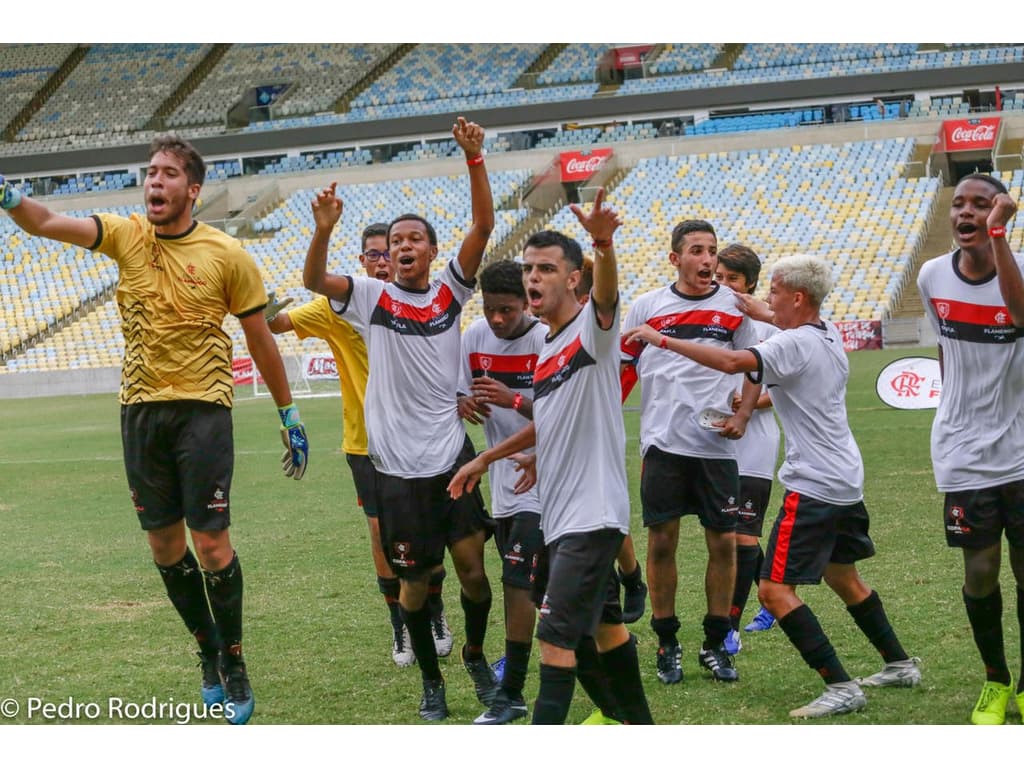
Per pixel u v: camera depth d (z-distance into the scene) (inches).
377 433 195.9
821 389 189.9
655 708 189.8
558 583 159.9
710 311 224.4
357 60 1738.4
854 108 1459.2
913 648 214.7
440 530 195.8
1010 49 1454.2
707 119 1525.6
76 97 1771.7
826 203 1283.2
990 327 177.9
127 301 187.5
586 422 161.9
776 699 193.0
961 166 1432.1
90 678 213.8
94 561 329.4
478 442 613.0
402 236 198.2
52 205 1567.4
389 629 246.7
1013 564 182.9
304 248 1387.8
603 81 1622.8
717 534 211.3
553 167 1443.2
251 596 278.8
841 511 189.2
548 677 158.2
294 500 436.1
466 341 213.3
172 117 1701.5
